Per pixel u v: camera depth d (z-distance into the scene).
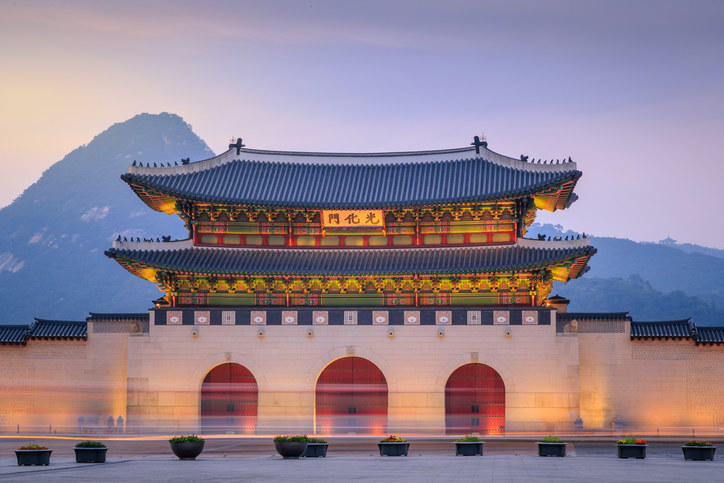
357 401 87.69
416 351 87.19
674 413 88.44
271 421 87.00
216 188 91.94
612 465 54.91
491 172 93.38
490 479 45.88
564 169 90.06
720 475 47.91
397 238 92.50
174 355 88.00
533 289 88.44
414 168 96.81
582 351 89.75
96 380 90.81
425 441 79.06
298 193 93.00
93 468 52.78
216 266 88.31
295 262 89.94
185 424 87.12
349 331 87.69
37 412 90.62
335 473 49.38
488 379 87.25
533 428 85.62
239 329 88.06
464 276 88.62
